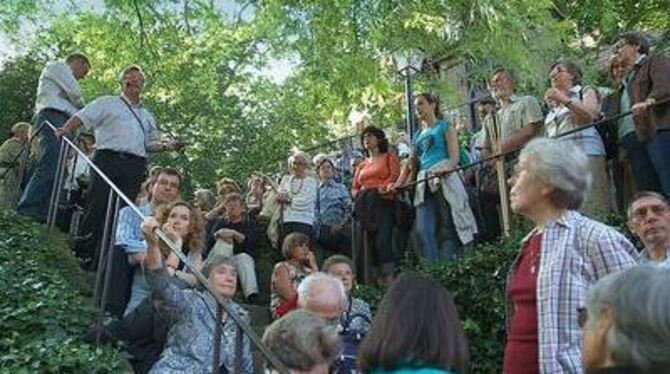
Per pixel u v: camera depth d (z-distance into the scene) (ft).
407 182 26.58
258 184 35.58
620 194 23.70
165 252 18.60
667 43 43.50
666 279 6.24
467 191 26.86
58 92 28.68
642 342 6.05
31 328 18.28
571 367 10.09
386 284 26.53
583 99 23.12
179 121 58.70
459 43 36.32
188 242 19.75
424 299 8.20
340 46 35.86
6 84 55.16
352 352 16.88
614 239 10.60
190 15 38.68
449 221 25.72
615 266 10.39
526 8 35.83
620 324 6.18
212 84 42.88
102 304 18.22
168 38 39.63
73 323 18.54
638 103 20.86
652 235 14.10
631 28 51.55
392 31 35.94
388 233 26.81
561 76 23.98
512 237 24.53
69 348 16.56
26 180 31.17
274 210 31.19
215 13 38.60
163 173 21.99
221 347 15.40
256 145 60.13
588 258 10.61
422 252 26.11
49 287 20.42
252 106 60.75
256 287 27.78
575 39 44.55
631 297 6.22
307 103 38.83
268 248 31.78
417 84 38.34
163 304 15.70
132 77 25.85
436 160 25.89
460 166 25.64
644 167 21.67
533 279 10.95
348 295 19.13
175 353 15.56
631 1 51.70
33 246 24.39
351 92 36.76
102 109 25.20
